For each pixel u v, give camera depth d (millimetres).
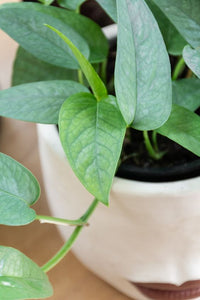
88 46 688
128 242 716
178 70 708
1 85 1071
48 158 687
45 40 670
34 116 610
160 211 651
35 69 746
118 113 589
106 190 545
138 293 850
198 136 605
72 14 701
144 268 763
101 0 645
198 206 649
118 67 548
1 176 626
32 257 945
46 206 979
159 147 729
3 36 1140
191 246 715
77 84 642
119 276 807
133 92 579
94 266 822
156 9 668
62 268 934
